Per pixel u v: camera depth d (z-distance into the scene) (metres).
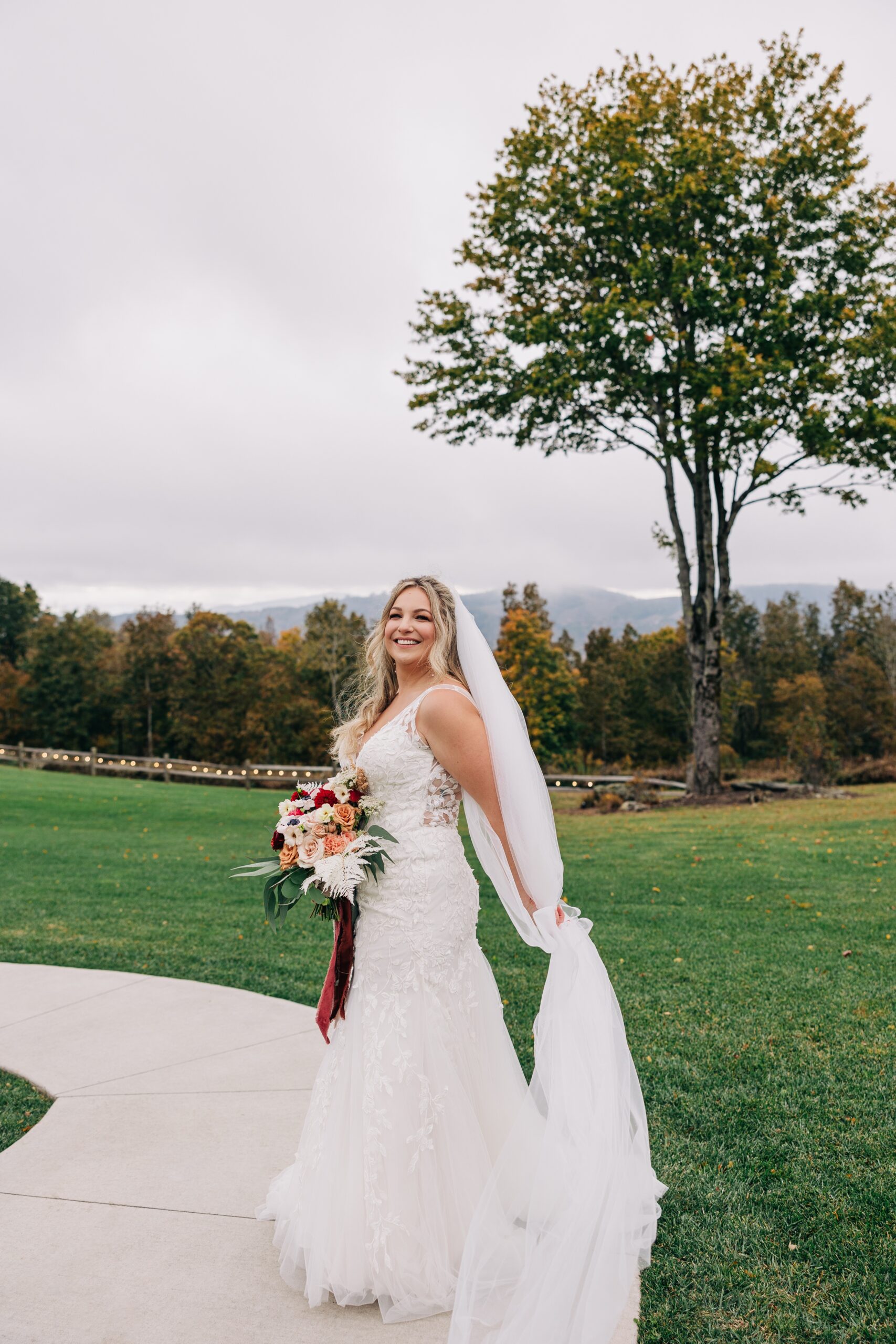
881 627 61.66
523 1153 2.73
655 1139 3.58
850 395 18.62
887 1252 2.80
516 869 2.80
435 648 2.86
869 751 60.88
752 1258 2.78
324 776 29.44
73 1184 3.22
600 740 60.69
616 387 19.44
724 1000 5.40
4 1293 2.57
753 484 20.22
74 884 9.70
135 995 5.54
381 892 2.71
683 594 21.78
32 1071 4.32
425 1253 2.53
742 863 11.05
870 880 9.48
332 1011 2.75
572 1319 2.34
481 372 19.66
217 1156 3.43
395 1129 2.56
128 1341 2.37
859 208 18.38
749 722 66.94
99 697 56.28
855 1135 3.58
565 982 2.81
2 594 70.56
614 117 18.05
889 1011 5.12
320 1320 2.47
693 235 18.20
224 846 13.34
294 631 68.06
